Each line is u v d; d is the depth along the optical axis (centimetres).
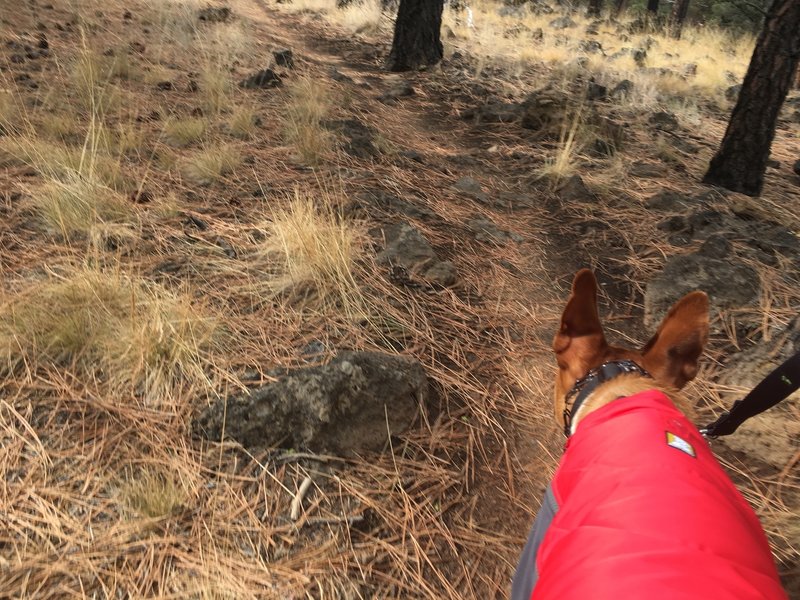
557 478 170
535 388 338
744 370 340
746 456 300
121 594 217
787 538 260
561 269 445
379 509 260
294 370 304
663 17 2503
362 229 428
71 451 261
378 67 1018
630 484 137
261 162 520
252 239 407
